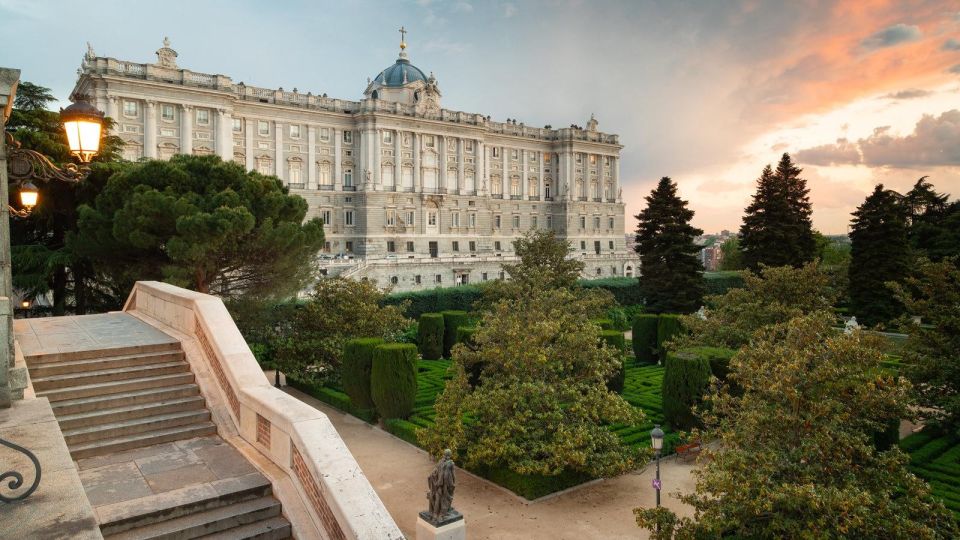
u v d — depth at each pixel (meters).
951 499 19.78
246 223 33.81
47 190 38.97
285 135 93.69
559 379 23.08
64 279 42.69
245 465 13.03
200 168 38.22
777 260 66.81
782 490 13.48
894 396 15.12
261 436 13.56
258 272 37.75
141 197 33.59
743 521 14.41
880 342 17.84
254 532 11.15
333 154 98.56
